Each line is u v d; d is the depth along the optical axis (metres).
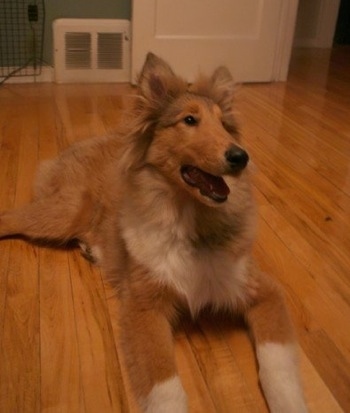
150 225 1.59
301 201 2.54
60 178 2.21
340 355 1.55
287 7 4.65
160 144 1.59
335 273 1.96
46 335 1.60
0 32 4.27
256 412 1.35
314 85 4.92
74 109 3.85
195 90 1.70
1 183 2.59
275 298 1.61
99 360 1.51
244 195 1.64
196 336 1.63
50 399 1.37
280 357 1.42
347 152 3.22
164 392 1.31
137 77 1.65
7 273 1.91
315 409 1.36
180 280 1.55
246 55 4.75
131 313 1.55
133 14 4.30
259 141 3.34
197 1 4.37
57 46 4.42
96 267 1.98
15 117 3.61
